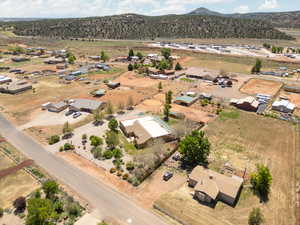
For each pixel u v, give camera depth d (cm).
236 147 6003
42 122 7375
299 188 4575
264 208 4097
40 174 4853
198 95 9600
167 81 11769
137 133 6306
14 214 3900
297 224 3781
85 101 8525
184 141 5325
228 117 7725
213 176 4575
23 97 9606
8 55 17925
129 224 3756
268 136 6550
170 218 3884
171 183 4697
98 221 3631
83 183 4638
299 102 8931
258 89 10506
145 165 5028
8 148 5856
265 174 4309
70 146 5816
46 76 12575
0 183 4634
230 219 3856
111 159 5434
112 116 7762
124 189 4509
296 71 13050
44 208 3484
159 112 8125
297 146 6056
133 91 10288
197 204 4159
